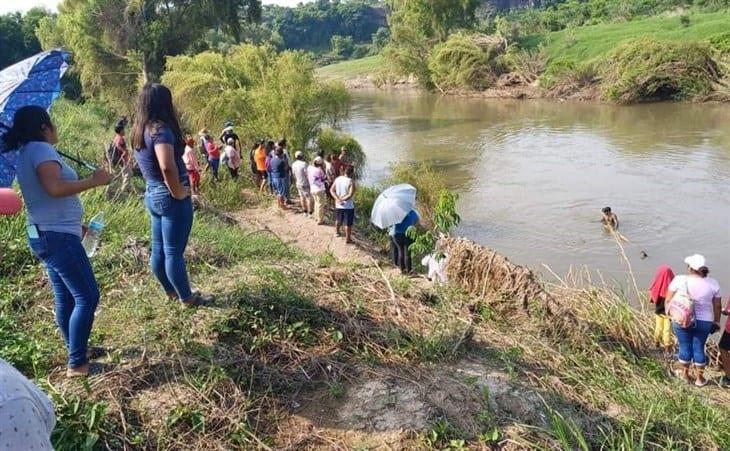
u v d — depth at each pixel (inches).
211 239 319.9
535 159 995.9
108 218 301.9
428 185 692.7
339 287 215.3
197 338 173.0
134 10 1307.8
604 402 194.5
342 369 172.2
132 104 1211.2
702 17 1983.3
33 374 159.0
